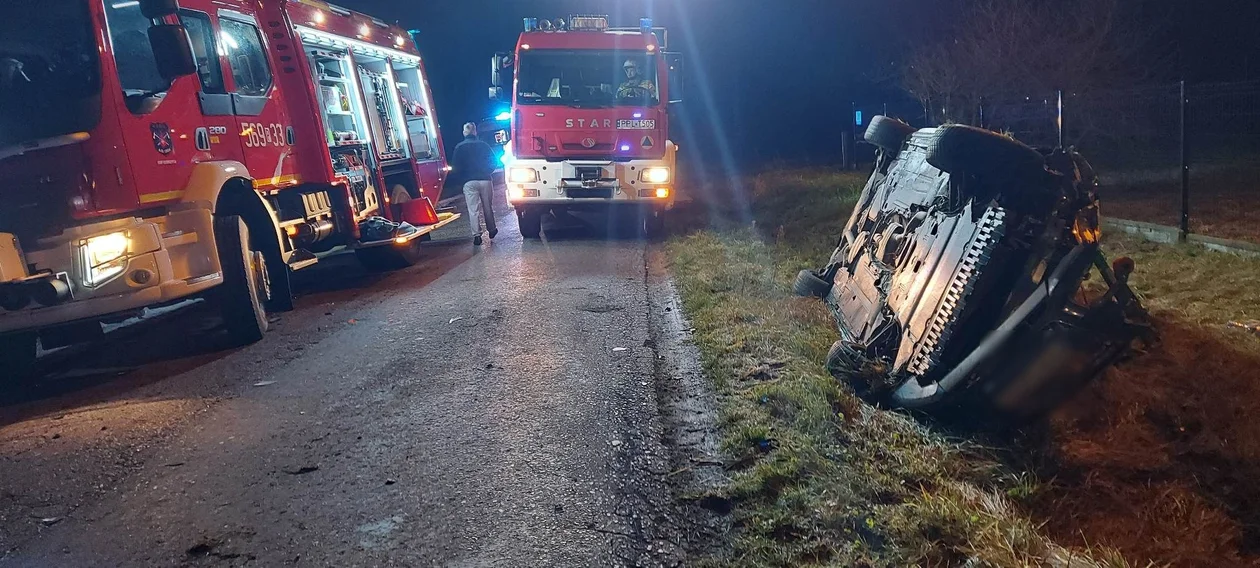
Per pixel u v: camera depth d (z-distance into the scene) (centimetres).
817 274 773
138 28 696
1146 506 402
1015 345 446
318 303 929
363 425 541
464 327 773
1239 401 475
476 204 1292
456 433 519
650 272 1006
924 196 574
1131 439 457
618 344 691
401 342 735
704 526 397
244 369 684
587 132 1227
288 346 748
